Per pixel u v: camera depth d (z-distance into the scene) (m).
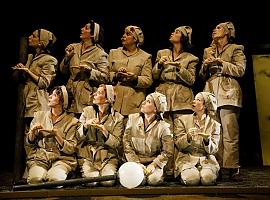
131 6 5.66
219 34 4.45
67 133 4.05
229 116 4.34
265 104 5.54
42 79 4.41
